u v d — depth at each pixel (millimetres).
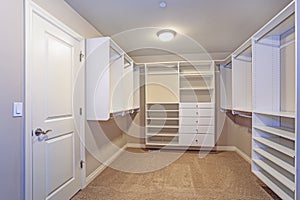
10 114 1504
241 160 3848
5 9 1452
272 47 2559
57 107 2088
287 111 2381
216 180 2871
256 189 2570
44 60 1882
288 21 2057
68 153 2289
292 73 2281
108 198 2346
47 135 1929
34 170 1753
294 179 1826
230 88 4594
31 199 1711
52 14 2018
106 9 2475
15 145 1553
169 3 2363
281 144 2266
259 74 2566
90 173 2840
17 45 1557
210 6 2432
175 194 2445
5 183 1471
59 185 2115
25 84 1631
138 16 2693
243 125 4039
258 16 2701
